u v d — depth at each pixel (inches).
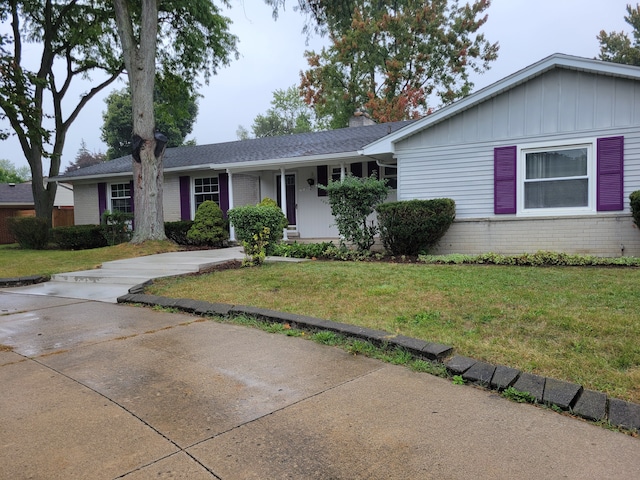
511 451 90.5
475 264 326.0
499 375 123.3
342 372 134.3
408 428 100.2
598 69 318.3
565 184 342.3
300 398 116.3
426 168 390.6
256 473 83.7
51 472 84.1
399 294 222.5
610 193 326.3
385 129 554.3
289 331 175.3
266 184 560.1
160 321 198.8
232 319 196.7
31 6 662.5
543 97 343.9
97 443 94.7
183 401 115.1
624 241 324.5
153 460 88.1
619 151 322.0
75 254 460.1
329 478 82.0
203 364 142.3
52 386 126.3
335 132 615.8
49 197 688.4
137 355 152.3
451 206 357.4
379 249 419.8
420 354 142.7
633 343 144.4
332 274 279.7
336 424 102.3
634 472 83.0
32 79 612.4
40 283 321.1
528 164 354.6
